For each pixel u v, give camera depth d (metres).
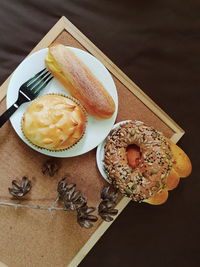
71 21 0.44
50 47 0.41
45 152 0.42
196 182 0.47
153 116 0.45
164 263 0.47
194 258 0.47
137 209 0.47
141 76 0.46
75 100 0.42
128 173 0.42
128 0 0.45
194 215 0.47
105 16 0.45
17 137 0.43
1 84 0.43
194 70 0.46
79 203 0.41
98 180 0.45
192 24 0.46
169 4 0.46
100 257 0.46
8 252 0.43
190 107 0.46
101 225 0.45
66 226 0.45
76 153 0.43
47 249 0.44
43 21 0.44
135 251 0.47
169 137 0.46
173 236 0.47
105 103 0.42
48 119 0.40
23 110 0.42
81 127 0.41
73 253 0.45
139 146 0.43
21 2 0.43
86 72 0.42
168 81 0.46
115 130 0.43
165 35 0.46
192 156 0.47
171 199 0.47
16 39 0.43
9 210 0.43
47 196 0.44
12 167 0.43
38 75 0.42
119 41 0.45
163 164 0.42
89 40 0.44
